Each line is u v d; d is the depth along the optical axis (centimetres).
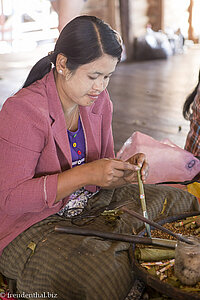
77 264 137
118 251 144
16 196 143
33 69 157
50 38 958
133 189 187
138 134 240
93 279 132
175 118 423
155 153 231
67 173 146
